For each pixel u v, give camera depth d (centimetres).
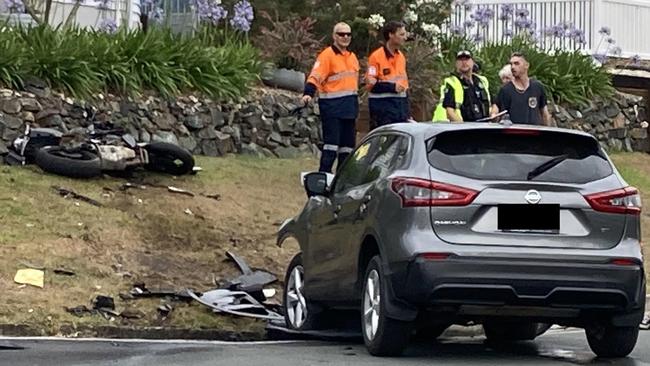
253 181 2598
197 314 1803
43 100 2603
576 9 3941
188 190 2447
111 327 1708
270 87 3108
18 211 2141
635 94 3975
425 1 3478
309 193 1647
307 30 3253
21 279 1838
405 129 1497
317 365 1389
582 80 3653
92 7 3359
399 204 1394
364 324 1470
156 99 2795
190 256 2089
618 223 1402
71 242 2042
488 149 1425
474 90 2272
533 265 1359
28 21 3198
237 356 1471
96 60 2730
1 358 1438
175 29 3369
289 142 2986
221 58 2953
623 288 1385
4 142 2498
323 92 2417
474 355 1518
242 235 2230
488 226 1373
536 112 2236
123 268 1975
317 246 1642
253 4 3469
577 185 1401
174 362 1420
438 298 1361
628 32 4019
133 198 2319
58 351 1506
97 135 2523
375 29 3272
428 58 3172
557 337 1766
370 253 1482
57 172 2370
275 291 1953
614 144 3697
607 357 1491
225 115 2897
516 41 3625
